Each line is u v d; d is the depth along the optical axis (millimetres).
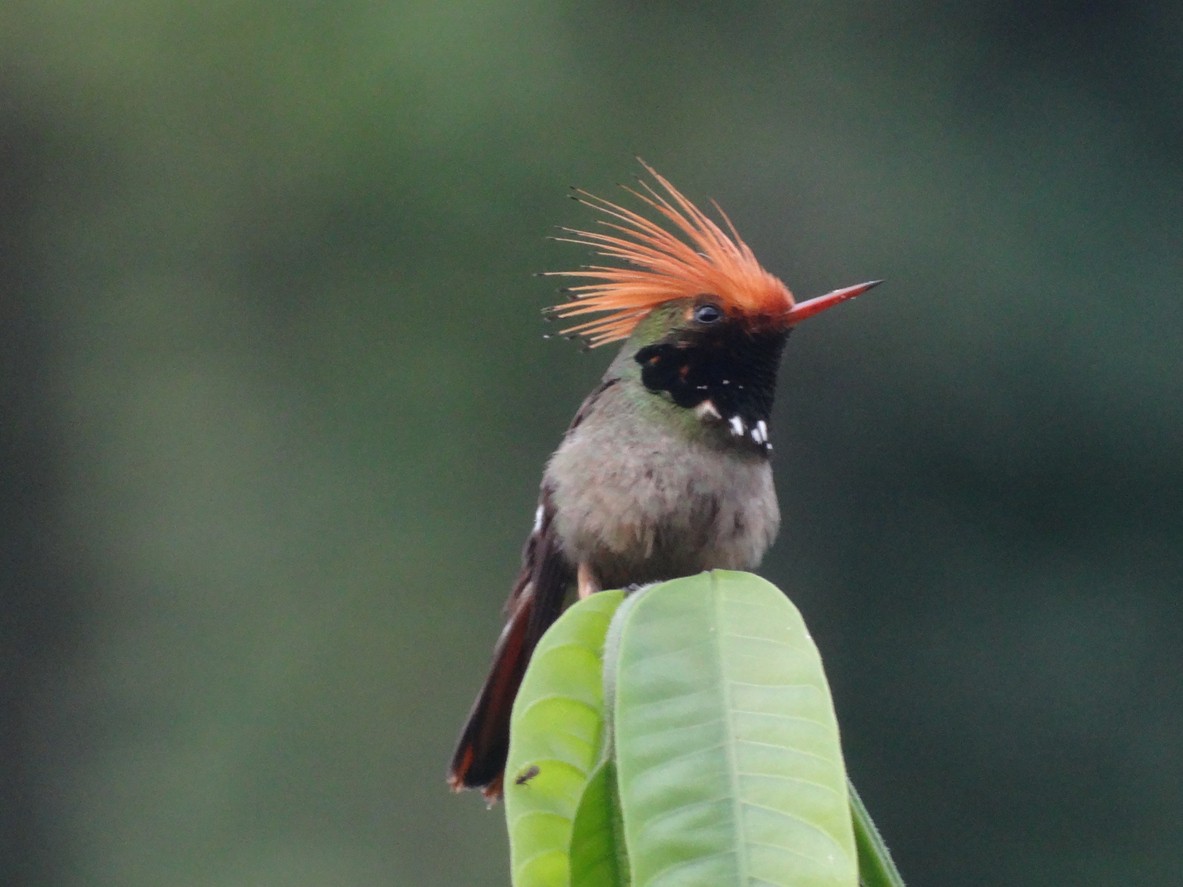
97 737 15711
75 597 16438
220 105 18281
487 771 6133
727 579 3477
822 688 3246
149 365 17641
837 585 17297
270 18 18344
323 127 18219
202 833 15219
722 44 18953
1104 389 17359
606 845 3293
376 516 16922
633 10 18734
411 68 18219
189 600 16531
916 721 16938
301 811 15375
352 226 18078
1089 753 16688
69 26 18125
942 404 17609
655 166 18344
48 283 17766
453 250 17938
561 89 18484
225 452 17359
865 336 17797
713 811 3092
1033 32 19031
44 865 15102
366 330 17750
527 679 3664
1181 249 18000
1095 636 16938
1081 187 18375
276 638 16328
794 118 18703
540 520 6180
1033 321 17625
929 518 17453
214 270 17984
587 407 6223
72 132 18156
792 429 17594
